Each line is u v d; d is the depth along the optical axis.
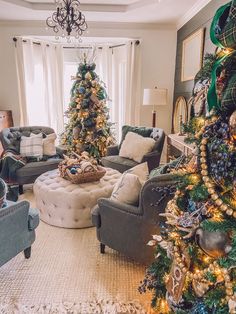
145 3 3.89
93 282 1.97
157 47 5.00
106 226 2.16
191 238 1.07
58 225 2.79
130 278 2.02
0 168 3.62
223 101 0.94
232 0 0.91
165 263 1.29
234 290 0.91
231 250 0.89
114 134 5.12
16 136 3.95
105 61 5.56
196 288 1.04
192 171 1.10
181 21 4.58
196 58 3.87
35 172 3.61
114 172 3.33
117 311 1.71
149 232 1.85
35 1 3.96
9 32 4.75
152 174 2.11
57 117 5.60
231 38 0.90
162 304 1.33
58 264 2.18
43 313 1.68
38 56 5.20
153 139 3.94
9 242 1.91
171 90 5.19
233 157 0.90
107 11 4.14
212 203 0.99
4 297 1.81
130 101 5.20
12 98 5.01
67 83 5.79
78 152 4.48
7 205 1.93
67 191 2.71
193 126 1.12
